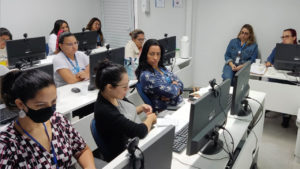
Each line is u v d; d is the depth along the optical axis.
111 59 2.83
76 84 2.95
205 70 5.07
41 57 3.64
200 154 1.64
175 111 2.21
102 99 1.71
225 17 4.59
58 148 1.29
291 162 2.83
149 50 2.47
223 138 1.81
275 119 3.83
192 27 4.93
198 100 1.40
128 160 0.90
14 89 1.09
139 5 5.39
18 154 1.15
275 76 3.41
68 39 2.98
